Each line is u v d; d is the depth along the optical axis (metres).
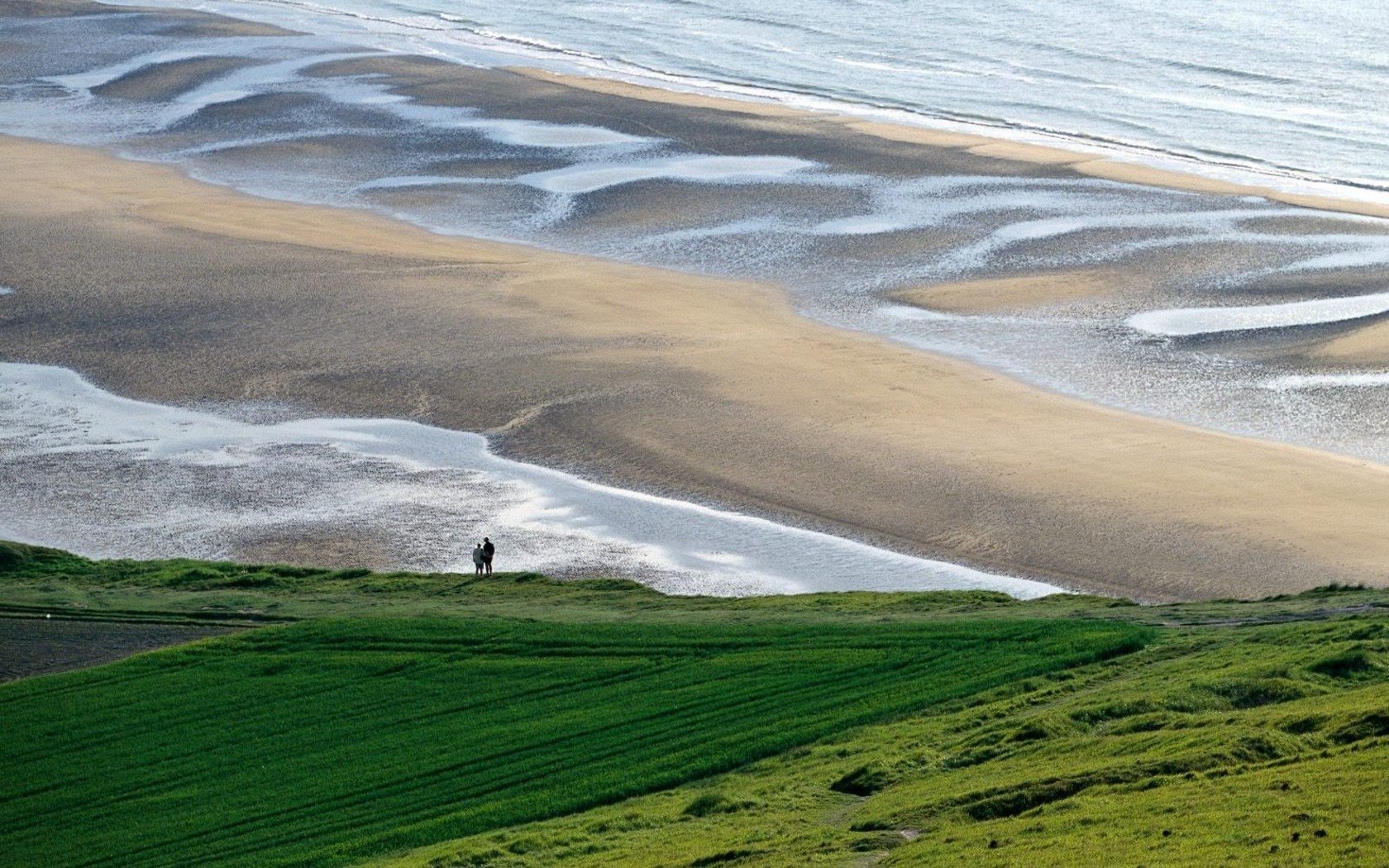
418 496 182.62
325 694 119.25
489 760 106.38
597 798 99.25
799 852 78.12
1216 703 95.81
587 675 120.56
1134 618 129.38
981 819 80.06
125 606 143.25
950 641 121.75
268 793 103.94
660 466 190.00
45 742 113.25
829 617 133.88
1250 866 63.00
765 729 107.38
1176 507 174.88
